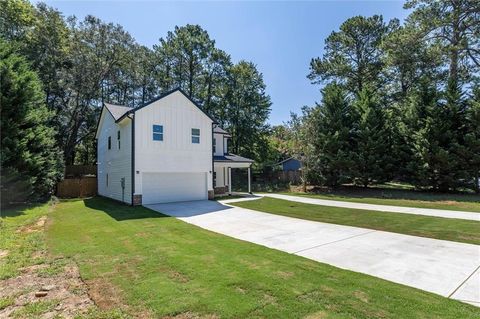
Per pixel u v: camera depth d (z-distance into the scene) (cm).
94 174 2573
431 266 514
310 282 426
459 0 1791
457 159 1705
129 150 1459
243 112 3331
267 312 334
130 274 463
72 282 437
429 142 1773
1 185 1291
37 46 2333
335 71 2627
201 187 1669
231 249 617
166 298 371
